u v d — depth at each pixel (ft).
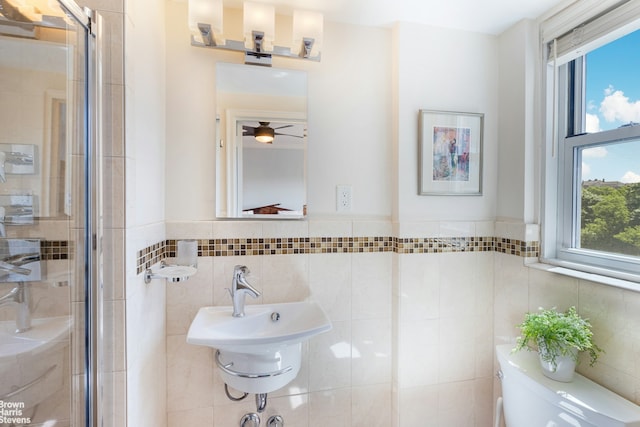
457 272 5.32
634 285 3.64
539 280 4.66
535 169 4.99
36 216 2.77
